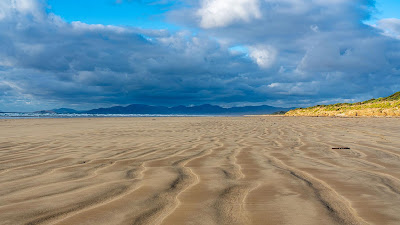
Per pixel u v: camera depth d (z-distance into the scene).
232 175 3.54
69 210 2.22
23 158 4.80
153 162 4.47
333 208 2.28
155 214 2.14
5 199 2.50
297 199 2.52
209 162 4.47
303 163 4.36
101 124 15.76
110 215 2.12
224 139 7.80
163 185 3.03
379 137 7.91
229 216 2.11
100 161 4.54
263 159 4.73
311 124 14.73
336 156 5.00
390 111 28.72
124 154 5.26
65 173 3.65
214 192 2.76
